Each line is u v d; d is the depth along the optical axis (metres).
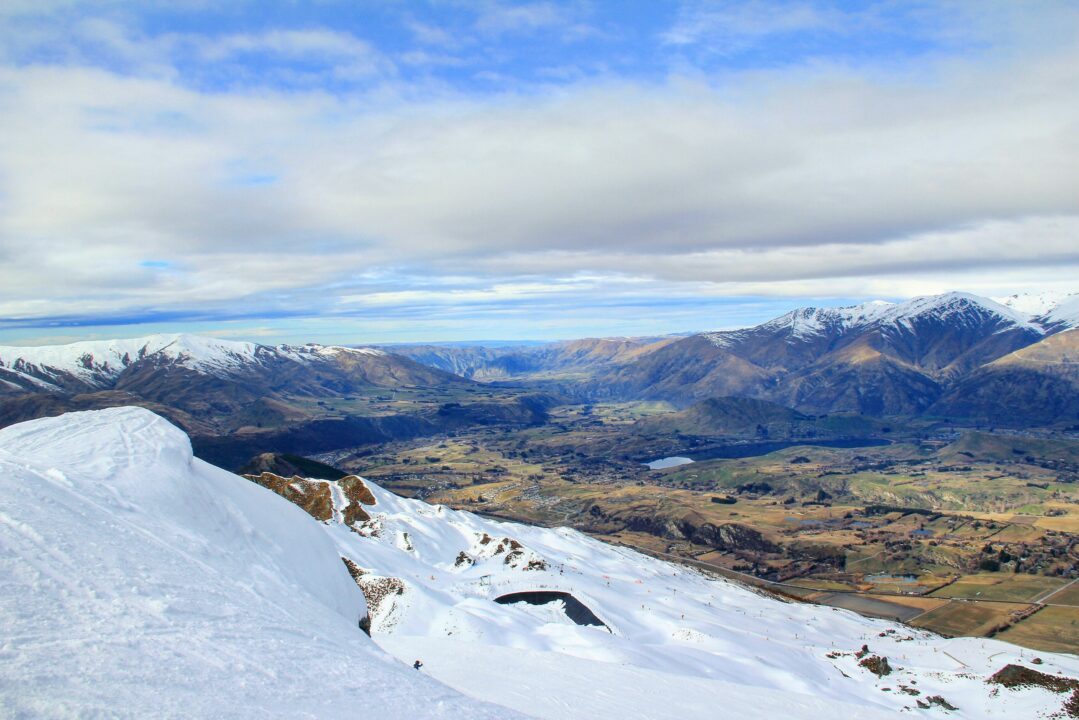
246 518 30.23
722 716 38.00
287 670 17.98
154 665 15.80
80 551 19.83
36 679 13.65
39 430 30.53
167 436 31.61
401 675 20.92
